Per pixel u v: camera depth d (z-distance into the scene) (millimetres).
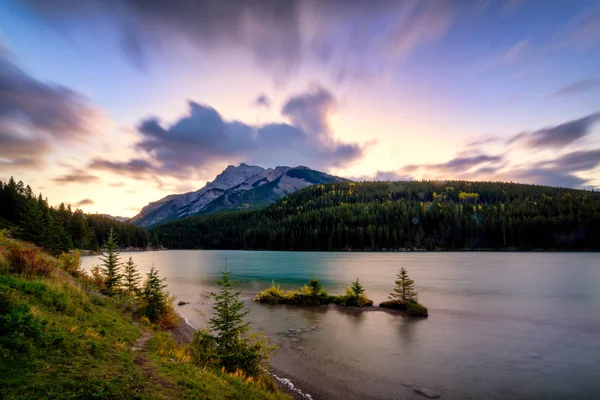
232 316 17234
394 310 34531
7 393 6934
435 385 16781
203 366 14195
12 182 114125
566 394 15906
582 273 64875
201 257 146500
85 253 133125
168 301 27109
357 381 17203
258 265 96562
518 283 52500
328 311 34562
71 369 9172
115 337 14898
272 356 20891
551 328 27312
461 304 36875
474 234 171375
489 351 21906
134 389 9125
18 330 9977
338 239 181875
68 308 15867
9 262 19609
